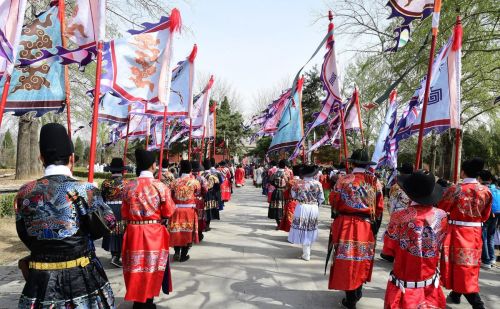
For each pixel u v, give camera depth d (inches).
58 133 115.0
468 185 193.2
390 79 592.1
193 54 300.5
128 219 178.2
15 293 201.5
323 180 654.5
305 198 284.7
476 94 629.9
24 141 821.2
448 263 191.6
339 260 183.5
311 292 213.0
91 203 112.7
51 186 109.3
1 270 243.4
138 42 218.2
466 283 185.5
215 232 389.4
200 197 336.8
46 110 190.2
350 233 184.1
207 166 419.2
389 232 151.2
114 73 213.3
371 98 618.8
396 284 148.2
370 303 198.5
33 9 532.7
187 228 268.1
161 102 222.4
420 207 147.5
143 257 174.6
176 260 274.1
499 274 263.9
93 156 155.6
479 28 454.9
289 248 320.5
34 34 185.9
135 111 288.5
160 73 221.5
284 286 222.5
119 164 256.7
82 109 739.4
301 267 263.0
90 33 174.9
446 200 193.8
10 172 1387.8
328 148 982.4
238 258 284.2
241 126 1435.8
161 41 222.2
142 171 182.5
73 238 110.2
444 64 223.5
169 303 193.8
